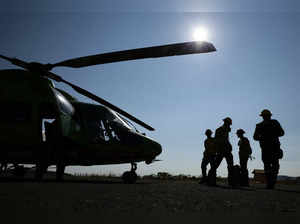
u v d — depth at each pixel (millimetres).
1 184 3434
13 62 6172
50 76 6457
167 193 2803
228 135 6285
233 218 1382
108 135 6809
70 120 6402
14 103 6043
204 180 7453
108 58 5824
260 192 3738
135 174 6480
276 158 5852
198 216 1426
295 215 1528
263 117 6082
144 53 5535
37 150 6125
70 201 1896
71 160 6543
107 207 1657
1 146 5945
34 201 1835
